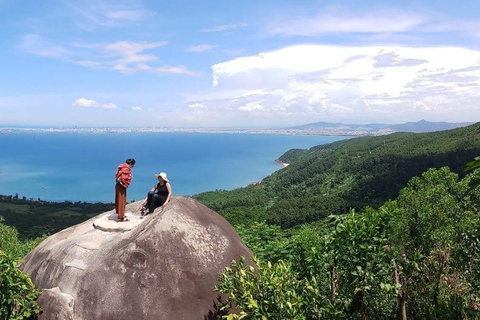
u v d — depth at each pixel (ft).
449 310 26.17
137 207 32.45
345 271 25.75
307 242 31.30
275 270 22.15
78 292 23.16
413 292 27.68
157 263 23.71
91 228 29.22
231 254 26.21
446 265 26.68
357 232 24.80
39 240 64.18
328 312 22.20
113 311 22.40
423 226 25.29
